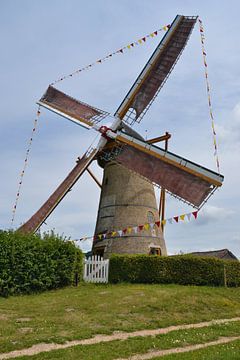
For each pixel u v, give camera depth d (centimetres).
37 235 2198
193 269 2277
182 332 1275
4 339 1109
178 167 2497
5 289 1916
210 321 1532
